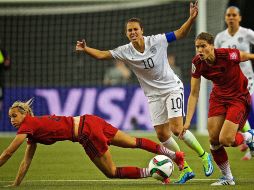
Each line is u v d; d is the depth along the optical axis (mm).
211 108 29516
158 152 29688
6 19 73938
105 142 27906
